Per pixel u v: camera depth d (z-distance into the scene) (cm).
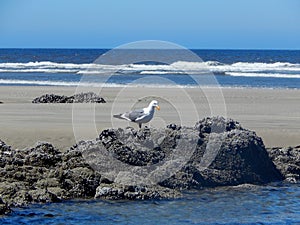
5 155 1728
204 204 1620
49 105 3394
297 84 5644
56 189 1630
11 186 1574
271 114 3117
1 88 4847
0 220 1440
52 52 17488
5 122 2555
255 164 1905
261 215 1542
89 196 1642
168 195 1669
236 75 6962
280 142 2233
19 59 12325
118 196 1631
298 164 2016
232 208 1591
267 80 6181
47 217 1471
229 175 1839
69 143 2086
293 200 1684
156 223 1452
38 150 1781
